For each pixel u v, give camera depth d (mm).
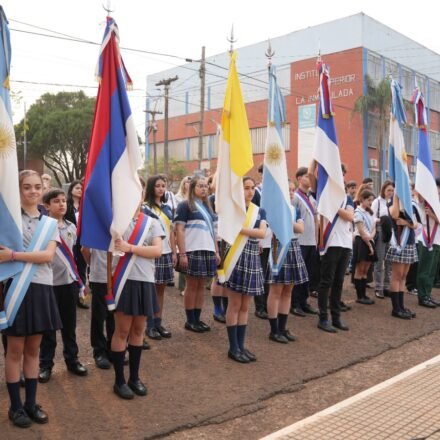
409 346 5895
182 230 5844
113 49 4281
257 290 5086
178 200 8023
